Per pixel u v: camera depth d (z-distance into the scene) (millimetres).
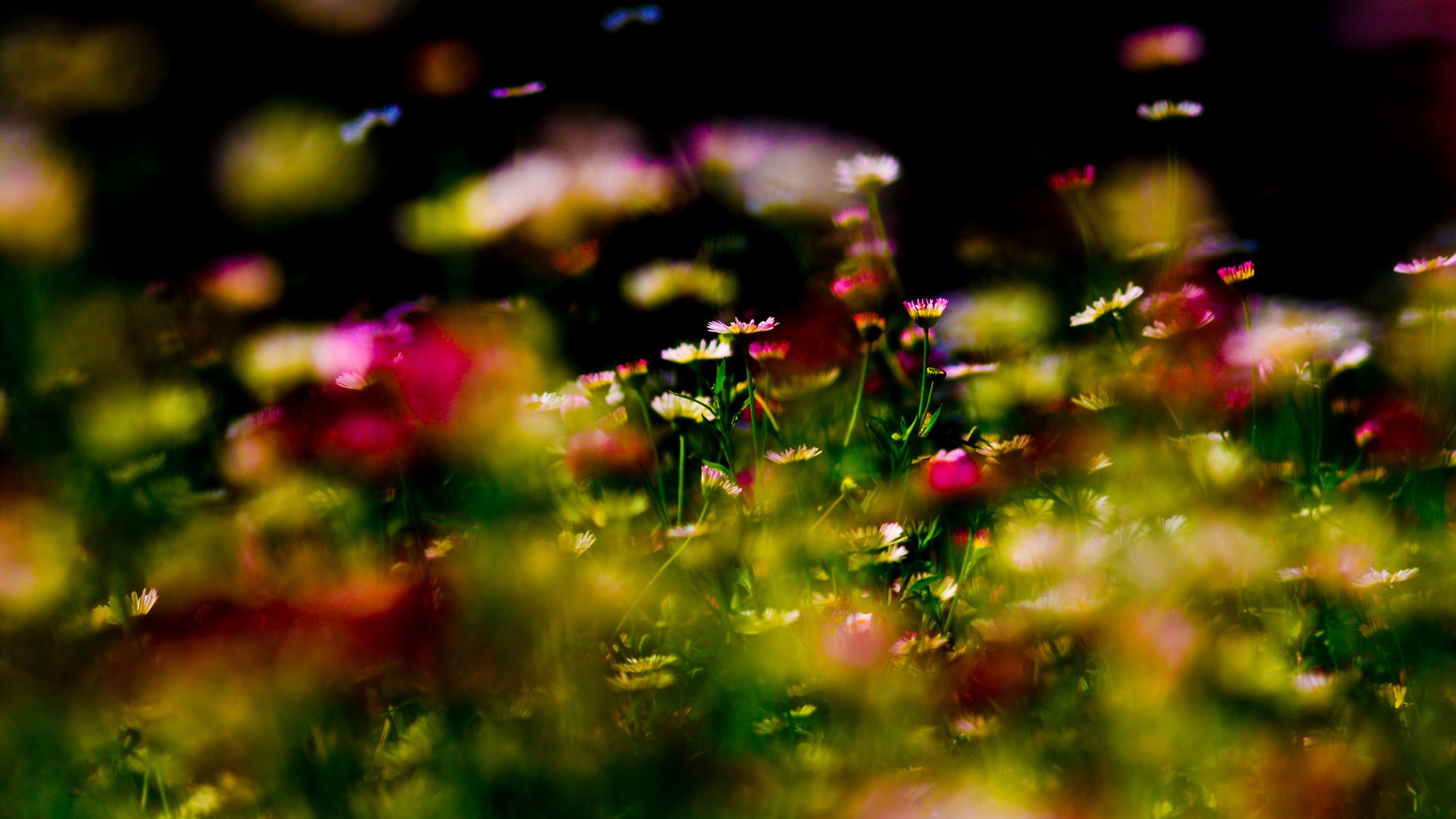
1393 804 1415
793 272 1685
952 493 1473
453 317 1586
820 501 1501
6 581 1471
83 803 1433
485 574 1472
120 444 1556
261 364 1565
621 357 1627
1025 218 1803
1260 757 1421
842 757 1431
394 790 1432
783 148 1843
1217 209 1807
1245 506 1503
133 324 1675
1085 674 1448
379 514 1521
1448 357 1540
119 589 1478
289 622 1451
